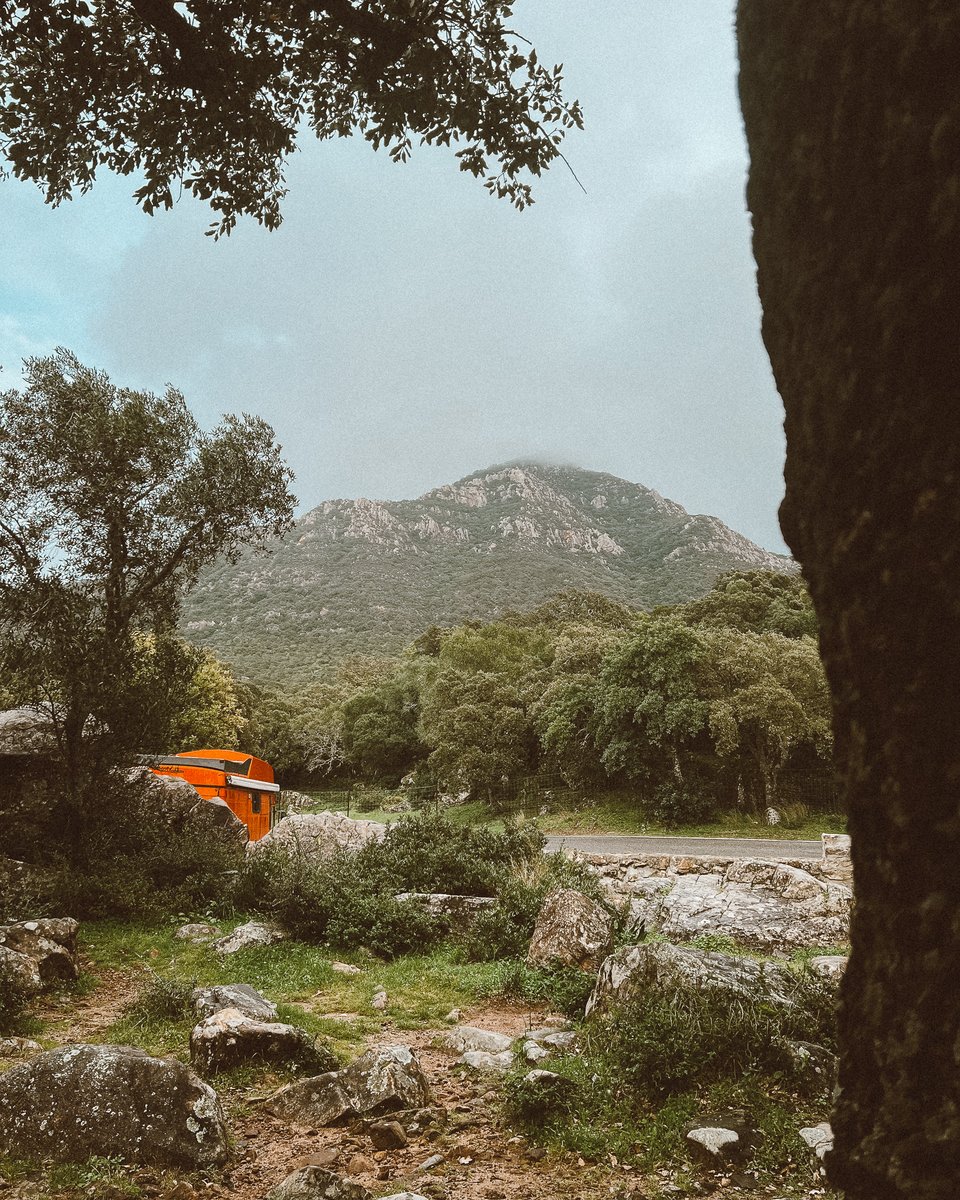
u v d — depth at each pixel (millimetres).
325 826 16922
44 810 13797
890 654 1200
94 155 5758
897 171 1143
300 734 76688
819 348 1343
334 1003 8844
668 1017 5969
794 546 1558
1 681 13133
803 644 41469
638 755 38250
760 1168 4516
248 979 9523
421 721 62062
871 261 1205
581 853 14773
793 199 1408
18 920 10539
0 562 13320
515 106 5711
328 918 11797
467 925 12094
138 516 14828
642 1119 5172
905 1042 1191
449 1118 5480
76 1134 4551
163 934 11688
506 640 67375
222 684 45250
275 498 15883
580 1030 7035
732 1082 5391
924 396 1128
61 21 4922
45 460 14023
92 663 13578
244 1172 4625
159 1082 4809
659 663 37344
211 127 5492
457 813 47469
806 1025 6039
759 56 1532
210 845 14953
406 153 5961
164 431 14961
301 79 5672
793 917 11781
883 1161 1198
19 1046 6480
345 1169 4652
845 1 1238
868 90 1191
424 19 5141
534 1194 4289
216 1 4953
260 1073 6137
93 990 9047
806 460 1420
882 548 1205
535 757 49312
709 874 13523
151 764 14859
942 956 1136
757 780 37781
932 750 1142
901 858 1208
